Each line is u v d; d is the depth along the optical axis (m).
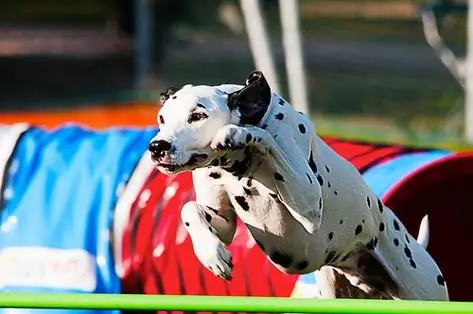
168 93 6.86
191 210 7.26
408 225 9.72
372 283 8.09
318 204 6.97
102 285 10.77
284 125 6.95
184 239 10.33
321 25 38.62
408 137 22.66
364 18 39.62
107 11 44.69
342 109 26.78
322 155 7.40
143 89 28.92
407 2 41.75
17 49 39.72
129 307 6.42
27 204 11.33
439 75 30.53
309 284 9.25
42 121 20.48
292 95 20.11
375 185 9.77
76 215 11.09
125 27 40.75
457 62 23.84
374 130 23.72
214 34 35.41
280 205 7.07
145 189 10.92
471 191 10.08
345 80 30.05
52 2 50.78
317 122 24.81
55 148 11.73
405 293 8.12
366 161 10.23
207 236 7.09
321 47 34.78
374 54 33.66
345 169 7.54
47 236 11.09
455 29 28.11
